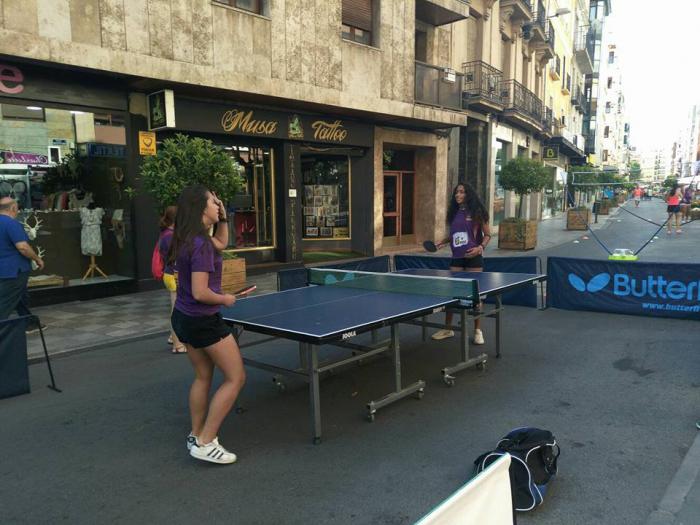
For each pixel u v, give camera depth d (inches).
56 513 121.8
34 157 332.8
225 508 122.1
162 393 199.5
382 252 601.6
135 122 373.1
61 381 213.6
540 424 163.8
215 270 135.3
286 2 423.2
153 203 384.8
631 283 304.8
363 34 512.1
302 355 214.2
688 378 201.0
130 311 326.3
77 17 312.0
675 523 111.3
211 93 397.4
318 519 116.7
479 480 68.8
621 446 147.4
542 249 638.5
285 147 484.4
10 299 248.2
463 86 713.6
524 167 689.6
